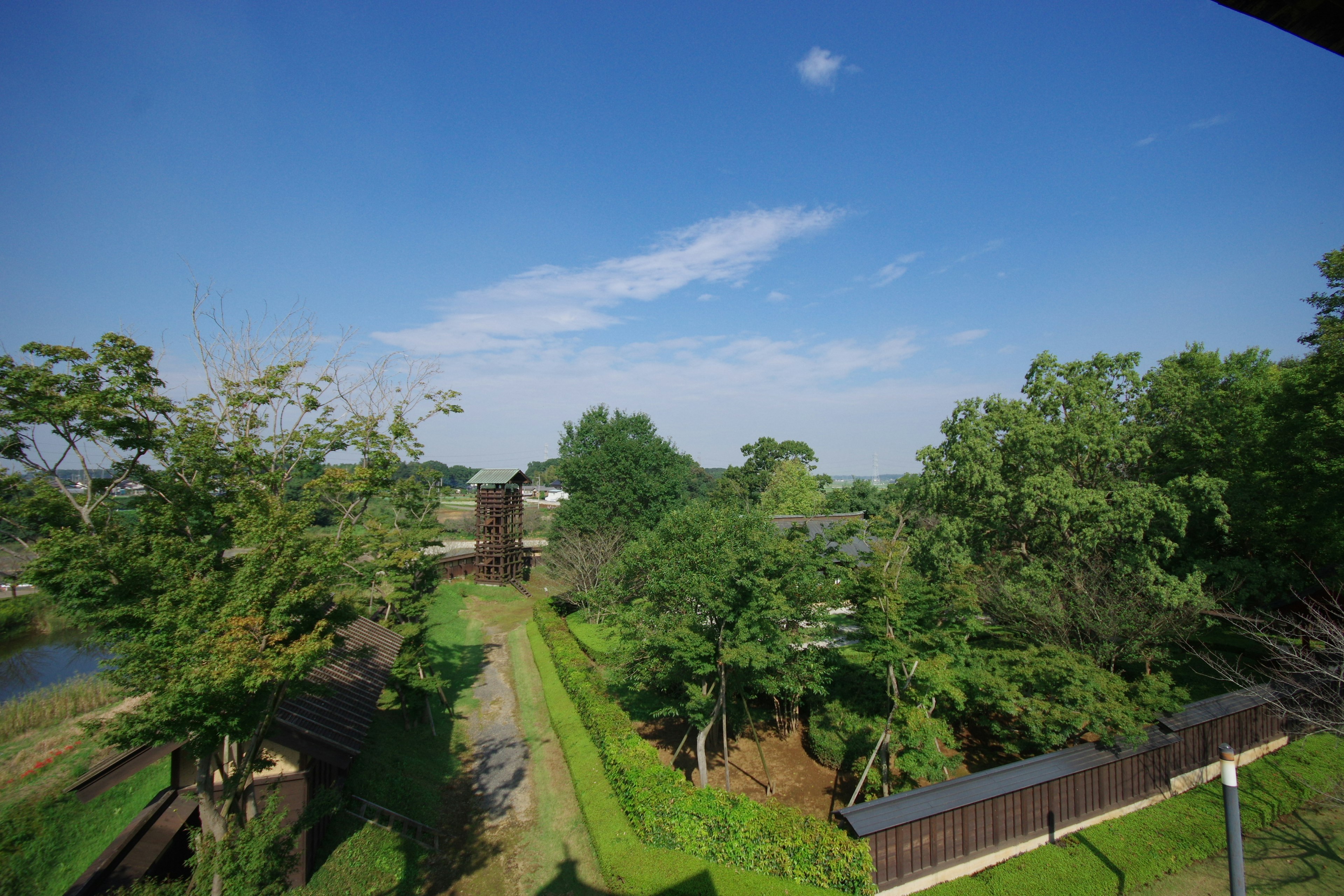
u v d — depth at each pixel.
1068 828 14.40
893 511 25.70
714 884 12.80
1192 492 20.77
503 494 48.53
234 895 9.09
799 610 16.91
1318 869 13.22
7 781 15.70
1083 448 22.97
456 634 34.53
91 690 21.38
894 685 16.12
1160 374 26.33
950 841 13.16
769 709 22.23
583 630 33.34
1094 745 15.36
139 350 10.53
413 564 24.20
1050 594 20.59
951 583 17.52
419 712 22.17
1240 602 21.41
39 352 9.77
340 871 13.25
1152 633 18.66
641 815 14.80
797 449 73.44
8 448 9.62
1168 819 14.62
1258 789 15.57
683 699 19.58
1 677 26.62
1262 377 25.45
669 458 50.19
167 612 8.83
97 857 12.95
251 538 9.57
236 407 12.69
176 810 12.51
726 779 17.25
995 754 18.81
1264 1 2.30
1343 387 18.89
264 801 12.75
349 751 12.78
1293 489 20.91
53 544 8.70
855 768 17.56
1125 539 21.67
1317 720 15.21
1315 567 21.48
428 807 16.64
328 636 9.98
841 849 12.39
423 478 28.22
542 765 19.61
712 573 16.64
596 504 45.19
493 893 13.51
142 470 11.23
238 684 8.84
